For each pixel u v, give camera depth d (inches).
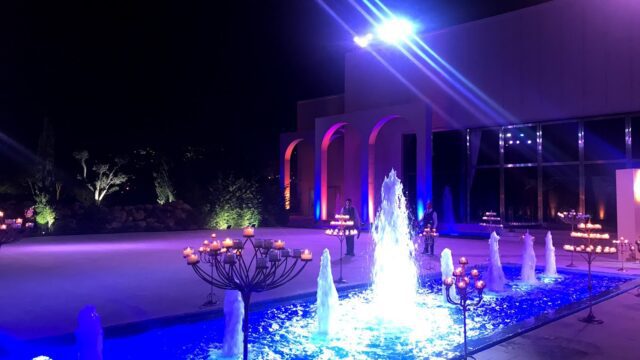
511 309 293.3
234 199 1055.0
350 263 469.4
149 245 668.7
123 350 209.5
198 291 323.3
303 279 363.3
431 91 917.8
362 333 239.3
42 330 222.2
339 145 1136.2
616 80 722.2
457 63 884.0
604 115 733.3
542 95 788.6
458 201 880.9
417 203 841.5
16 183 987.9
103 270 425.1
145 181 1160.8
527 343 217.9
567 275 421.7
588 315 259.6
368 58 1017.5
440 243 694.5
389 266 324.2
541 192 791.1
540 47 792.3
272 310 279.6
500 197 834.2
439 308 294.2
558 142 779.4
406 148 955.3
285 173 1174.3
